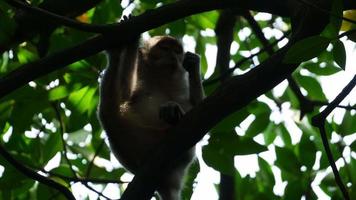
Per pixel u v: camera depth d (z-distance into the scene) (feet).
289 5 28.68
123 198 25.41
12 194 33.86
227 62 38.65
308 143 35.09
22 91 33.24
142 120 33.81
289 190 34.47
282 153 35.14
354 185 33.01
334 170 26.76
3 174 32.45
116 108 33.47
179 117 30.19
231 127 29.17
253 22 39.22
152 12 27.58
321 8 23.80
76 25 26.71
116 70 32.94
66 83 33.88
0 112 34.55
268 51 36.91
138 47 33.76
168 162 25.93
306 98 37.24
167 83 35.83
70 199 26.86
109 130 33.37
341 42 20.94
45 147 34.55
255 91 25.76
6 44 31.48
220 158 29.09
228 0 28.25
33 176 27.09
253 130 35.42
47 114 36.94
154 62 35.99
